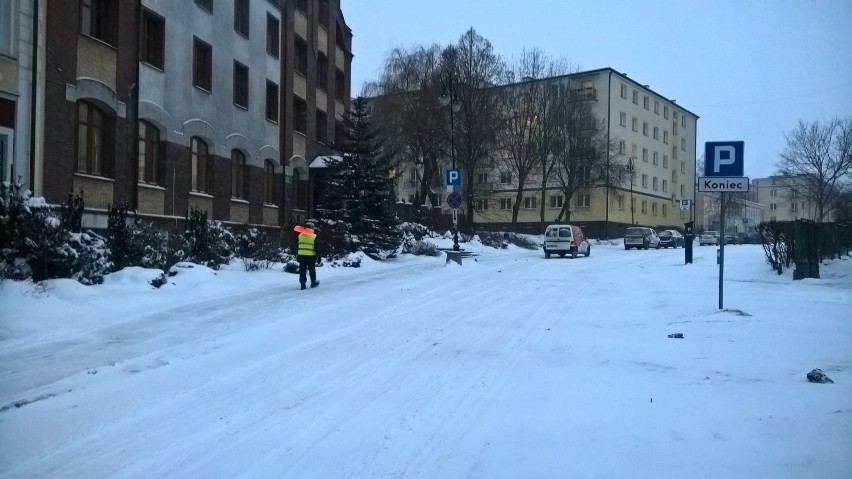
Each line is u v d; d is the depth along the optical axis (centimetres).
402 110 4584
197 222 1966
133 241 1631
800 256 1911
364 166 2914
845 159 5622
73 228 1515
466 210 4997
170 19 2372
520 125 5284
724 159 1259
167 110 2353
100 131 2059
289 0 3325
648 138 7869
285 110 3294
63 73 1850
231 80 2794
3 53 1645
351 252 2744
